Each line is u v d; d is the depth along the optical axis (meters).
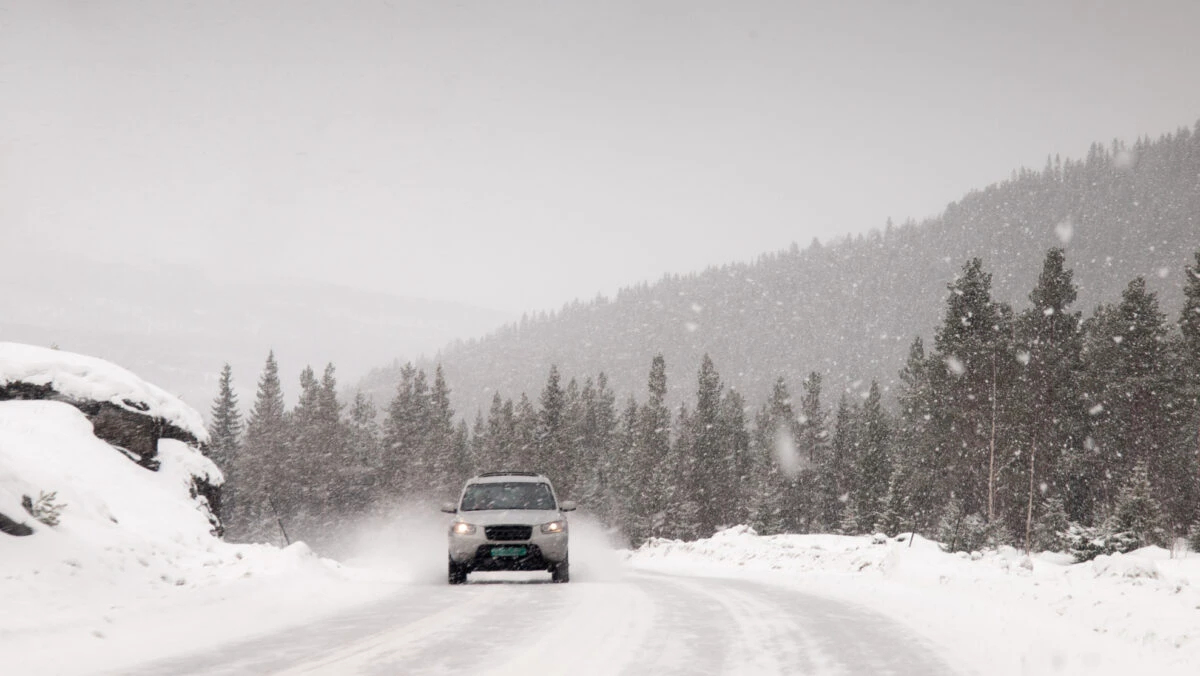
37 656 11.60
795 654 12.64
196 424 38.03
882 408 192.25
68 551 18.30
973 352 103.75
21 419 30.58
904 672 11.38
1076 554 62.94
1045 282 111.44
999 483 103.69
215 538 29.06
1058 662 12.03
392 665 11.40
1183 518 110.31
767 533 170.00
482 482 28.78
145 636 13.48
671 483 172.25
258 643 13.09
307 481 168.75
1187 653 11.62
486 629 14.72
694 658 12.16
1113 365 120.12
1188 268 103.25
